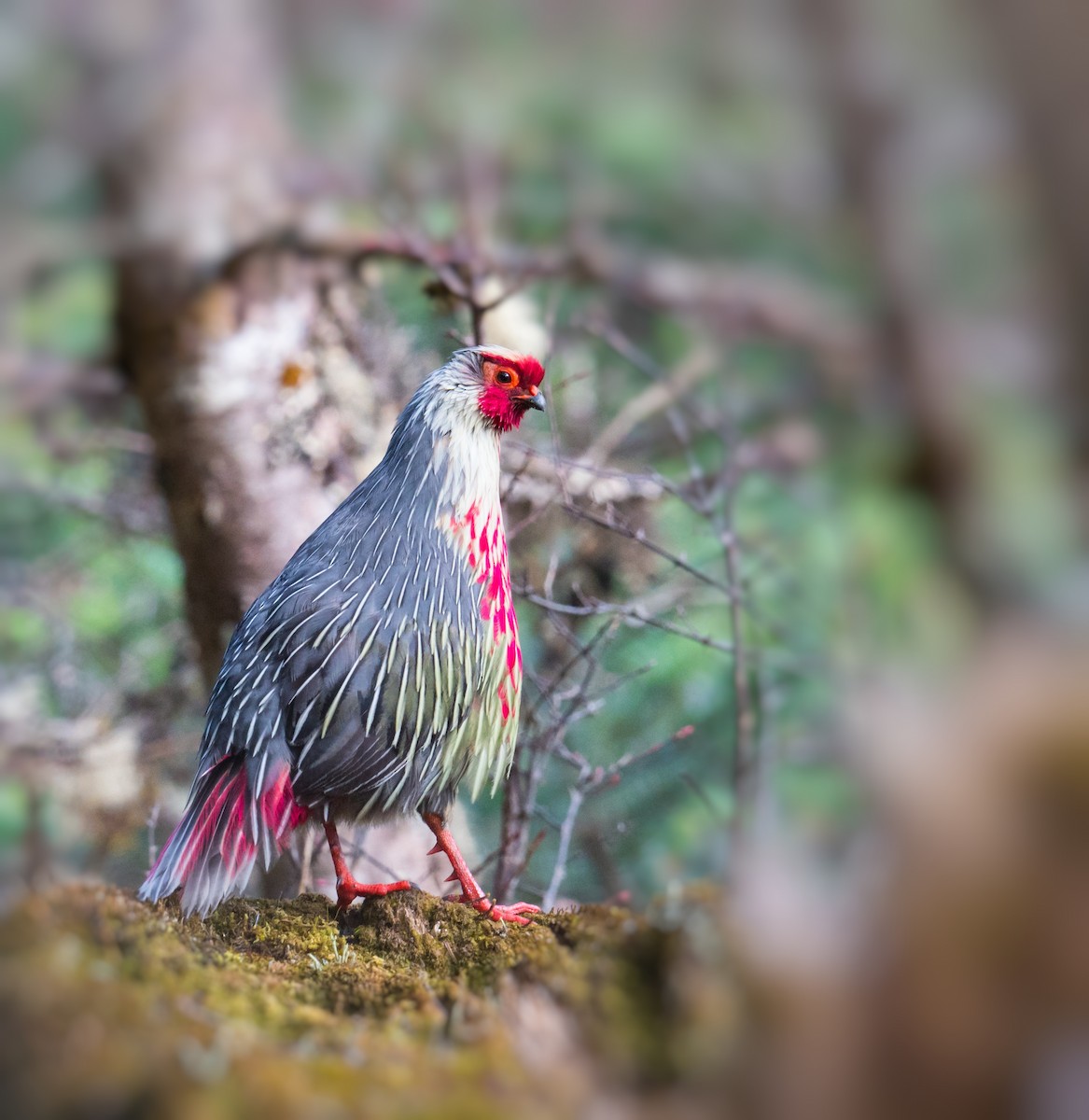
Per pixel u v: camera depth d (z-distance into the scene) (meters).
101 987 4.14
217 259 9.56
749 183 9.80
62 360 10.70
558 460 9.90
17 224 9.84
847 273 9.01
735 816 9.02
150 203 9.56
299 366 9.76
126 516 12.34
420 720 7.27
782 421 10.78
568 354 12.22
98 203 9.92
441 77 10.02
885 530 8.08
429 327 11.59
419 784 7.38
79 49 9.58
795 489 10.87
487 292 10.93
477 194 10.56
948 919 2.52
